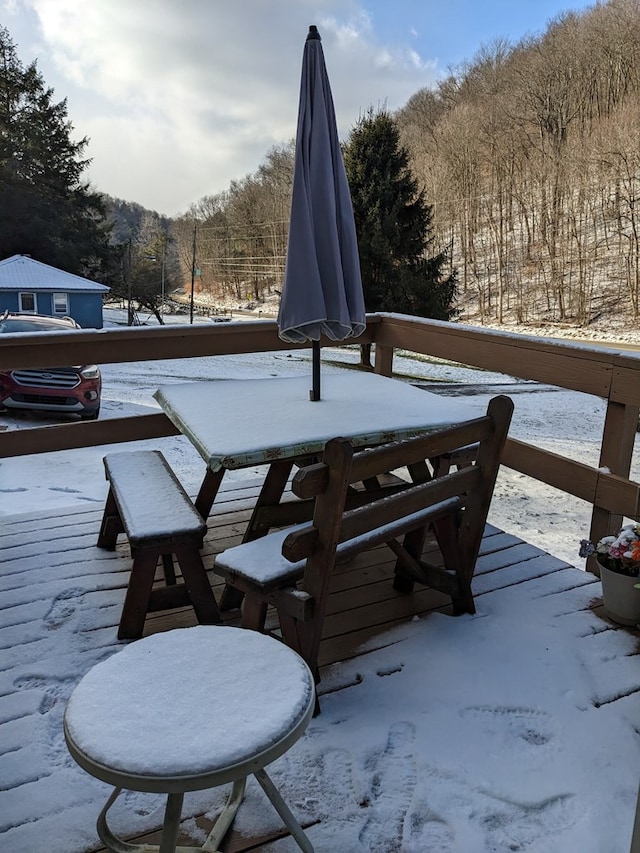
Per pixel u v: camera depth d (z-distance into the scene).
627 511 2.31
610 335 23.98
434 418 2.26
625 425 2.37
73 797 1.37
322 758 1.49
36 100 28.38
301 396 2.65
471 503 2.02
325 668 1.84
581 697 1.73
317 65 2.29
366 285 20.33
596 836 1.29
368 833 1.28
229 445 1.88
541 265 29.41
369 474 1.49
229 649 1.18
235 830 1.28
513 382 13.48
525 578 2.45
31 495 4.93
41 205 26.75
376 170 20.17
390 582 2.39
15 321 8.95
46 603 2.20
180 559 1.93
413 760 1.49
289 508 2.10
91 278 29.33
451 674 1.82
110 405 9.28
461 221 33.38
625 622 2.10
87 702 1.02
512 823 1.32
